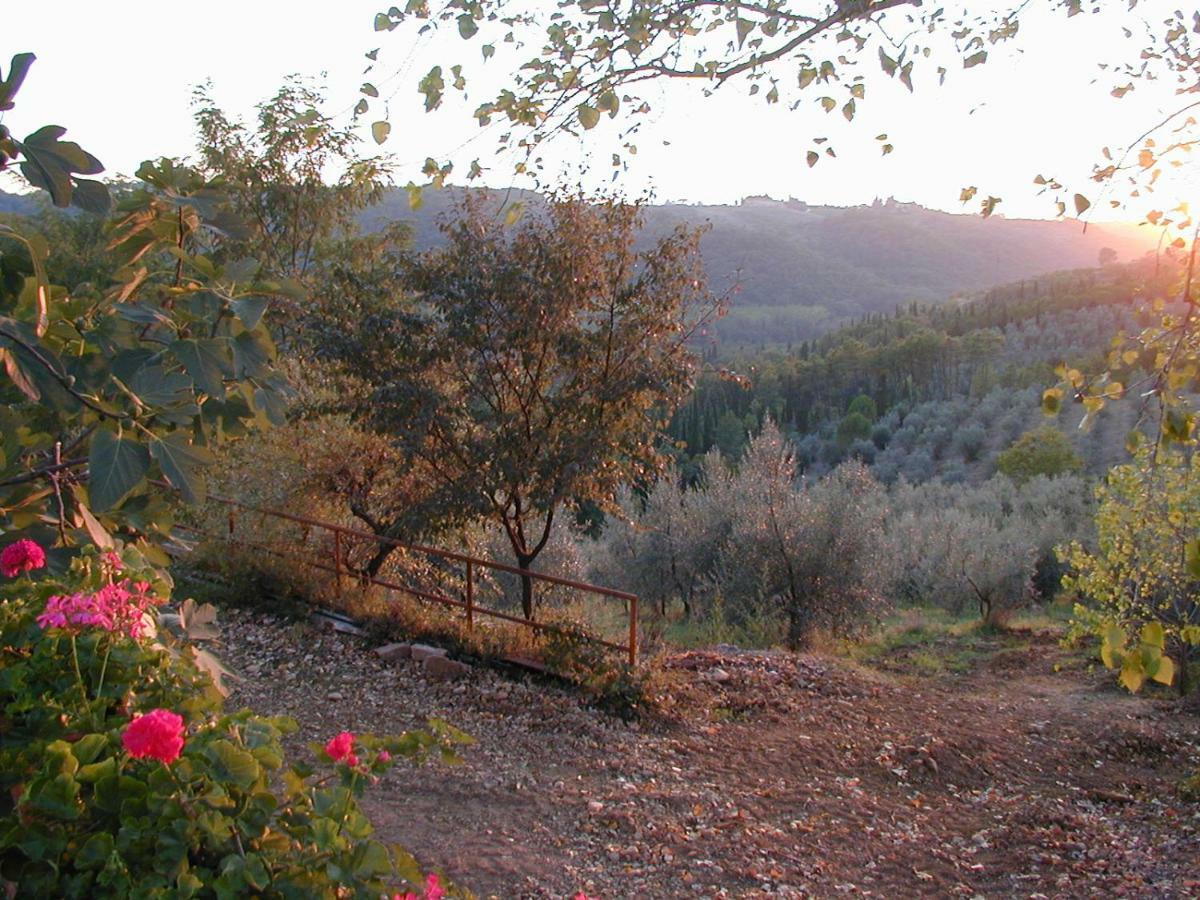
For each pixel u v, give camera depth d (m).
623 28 4.04
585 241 9.97
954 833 6.59
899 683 11.05
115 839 2.05
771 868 5.60
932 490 37.22
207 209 3.40
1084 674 12.83
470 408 10.42
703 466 21.52
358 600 10.33
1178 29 4.06
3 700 2.35
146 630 2.52
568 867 5.35
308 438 11.72
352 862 2.20
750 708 9.07
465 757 6.93
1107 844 6.56
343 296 10.56
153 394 2.72
